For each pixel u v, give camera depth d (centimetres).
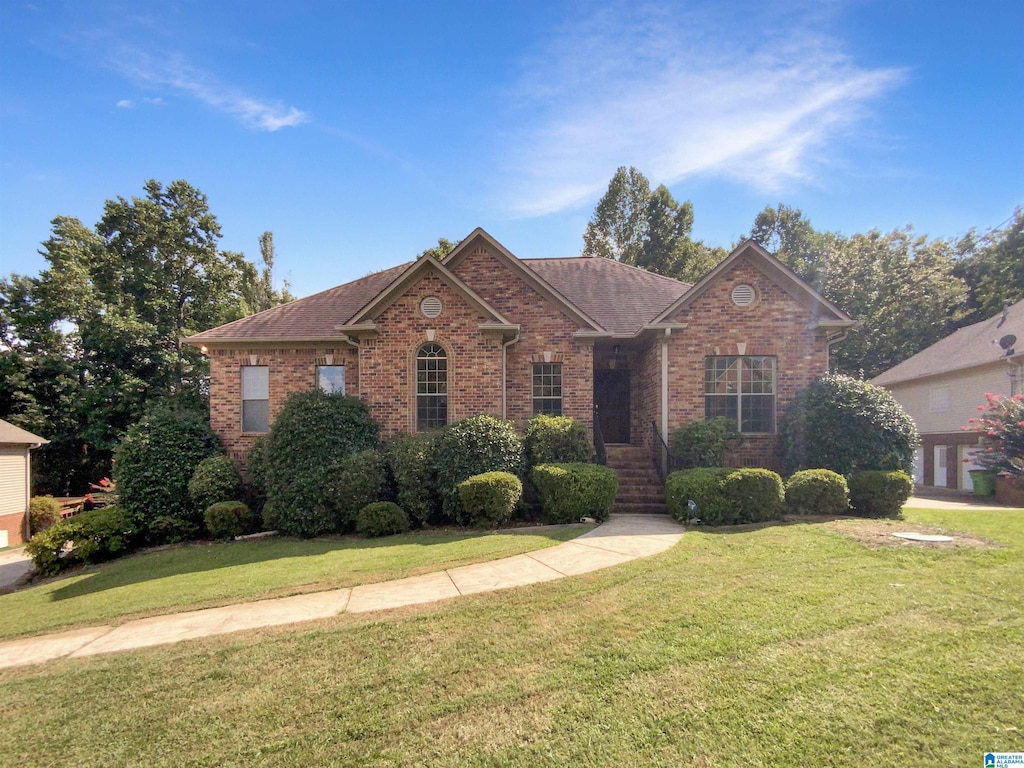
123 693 424
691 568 677
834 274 2930
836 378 1191
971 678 385
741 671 408
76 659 503
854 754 307
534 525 1023
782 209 3794
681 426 1262
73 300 2188
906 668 402
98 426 2112
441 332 1280
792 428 1198
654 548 789
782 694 373
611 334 1349
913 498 1454
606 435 1553
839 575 631
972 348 1997
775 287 1305
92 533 1074
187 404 1841
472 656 455
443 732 348
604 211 3972
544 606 564
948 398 2031
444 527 1078
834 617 504
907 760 301
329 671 441
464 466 1095
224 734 359
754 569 665
